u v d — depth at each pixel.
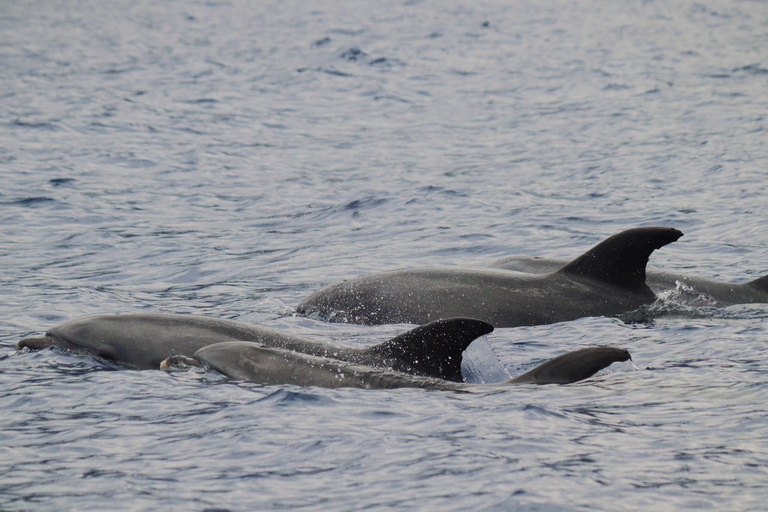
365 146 109.25
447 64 184.25
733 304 47.75
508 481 23.50
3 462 25.89
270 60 189.62
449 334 34.00
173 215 74.81
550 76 166.62
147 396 32.06
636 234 47.12
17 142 104.88
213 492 23.45
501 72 173.12
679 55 193.50
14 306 47.59
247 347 35.47
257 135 115.69
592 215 72.88
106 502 22.91
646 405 29.61
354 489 23.42
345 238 67.12
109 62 188.88
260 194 83.50
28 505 22.80
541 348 40.59
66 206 76.31
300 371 33.62
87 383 34.00
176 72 174.00
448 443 26.38
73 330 39.09
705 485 23.11
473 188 84.75
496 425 27.77
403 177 90.75
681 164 92.25
